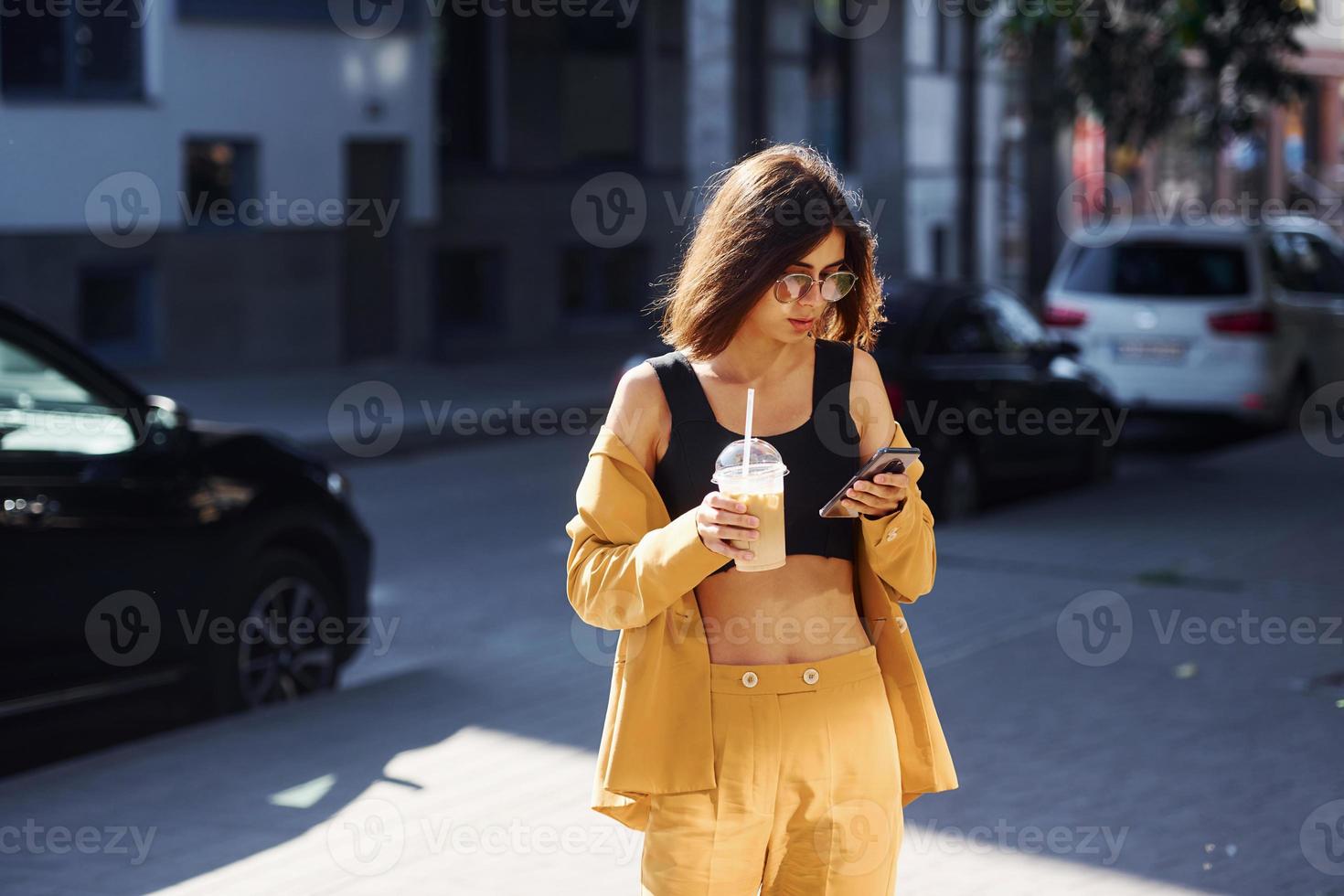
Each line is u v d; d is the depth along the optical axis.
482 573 9.72
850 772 2.93
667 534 2.78
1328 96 36.03
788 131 25.58
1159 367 14.77
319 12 19.28
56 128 17.22
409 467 14.20
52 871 4.86
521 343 22.44
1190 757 5.74
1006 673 6.94
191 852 5.01
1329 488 11.81
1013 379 11.45
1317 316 15.27
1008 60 16.03
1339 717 6.20
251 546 6.72
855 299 3.09
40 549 5.91
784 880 3.02
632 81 23.84
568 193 22.86
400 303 20.64
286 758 5.96
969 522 10.73
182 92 18.19
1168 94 14.48
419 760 5.91
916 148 27.11
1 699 5.80
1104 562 9.30
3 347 6.06
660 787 2.90
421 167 20.59
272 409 16.59
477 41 21.98
